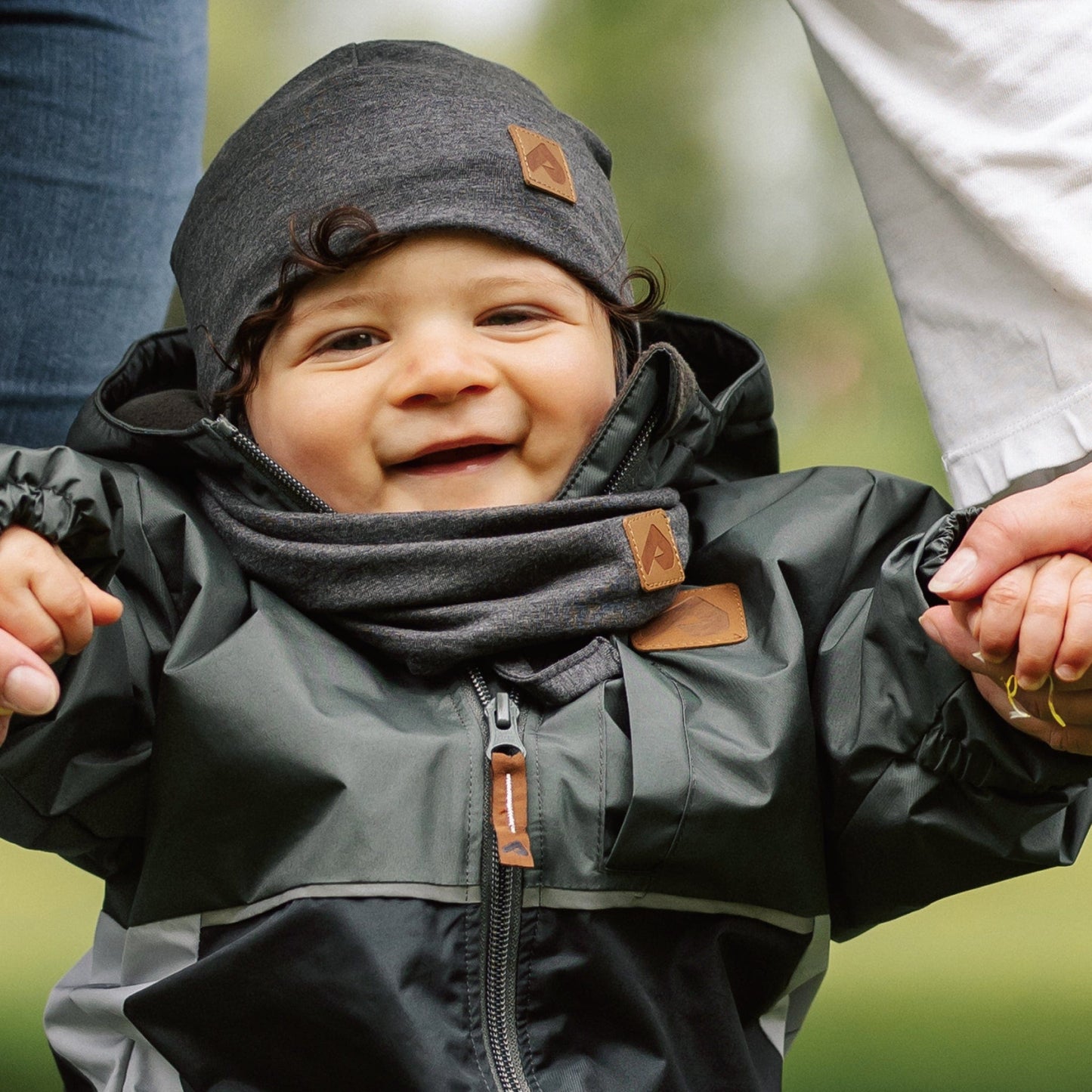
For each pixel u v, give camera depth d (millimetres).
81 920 13352
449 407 5332
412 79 5789
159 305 8039
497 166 5582
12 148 7262
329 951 4652
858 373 27438
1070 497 4430
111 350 7746
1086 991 10734
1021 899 14305
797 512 5871
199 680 4906
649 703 5074
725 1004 4934
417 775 4844
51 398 7566
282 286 5398
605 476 5531
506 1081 4680
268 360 5543
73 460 4570
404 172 5500
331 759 4801
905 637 4961
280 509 5453
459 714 5098
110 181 7500
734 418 6488
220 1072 4793
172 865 4879
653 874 4906
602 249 5805
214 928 4859
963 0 5668
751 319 27219
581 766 4953
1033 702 4516
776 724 5113
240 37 27969
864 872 5250
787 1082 8375
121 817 5008
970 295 5832
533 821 4844
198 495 5707
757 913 5086
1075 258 5398
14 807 4777
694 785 4914
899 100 5855
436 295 5391
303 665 5027
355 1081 4691
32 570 4219
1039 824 4980
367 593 5215
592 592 5238
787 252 27109
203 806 4848
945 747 4879
